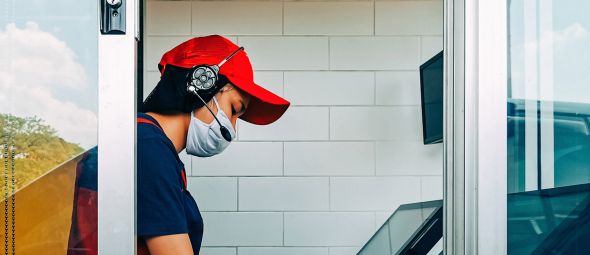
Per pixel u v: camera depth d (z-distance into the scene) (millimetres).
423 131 2535
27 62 1278
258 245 2666
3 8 1277
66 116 1277
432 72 2395
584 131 1354
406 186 2674
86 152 1277
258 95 1778
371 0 2662
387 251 2301
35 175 1280
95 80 1275
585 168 1359
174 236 1521
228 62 1766
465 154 1342
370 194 2674
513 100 1347
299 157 2670
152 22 2629
